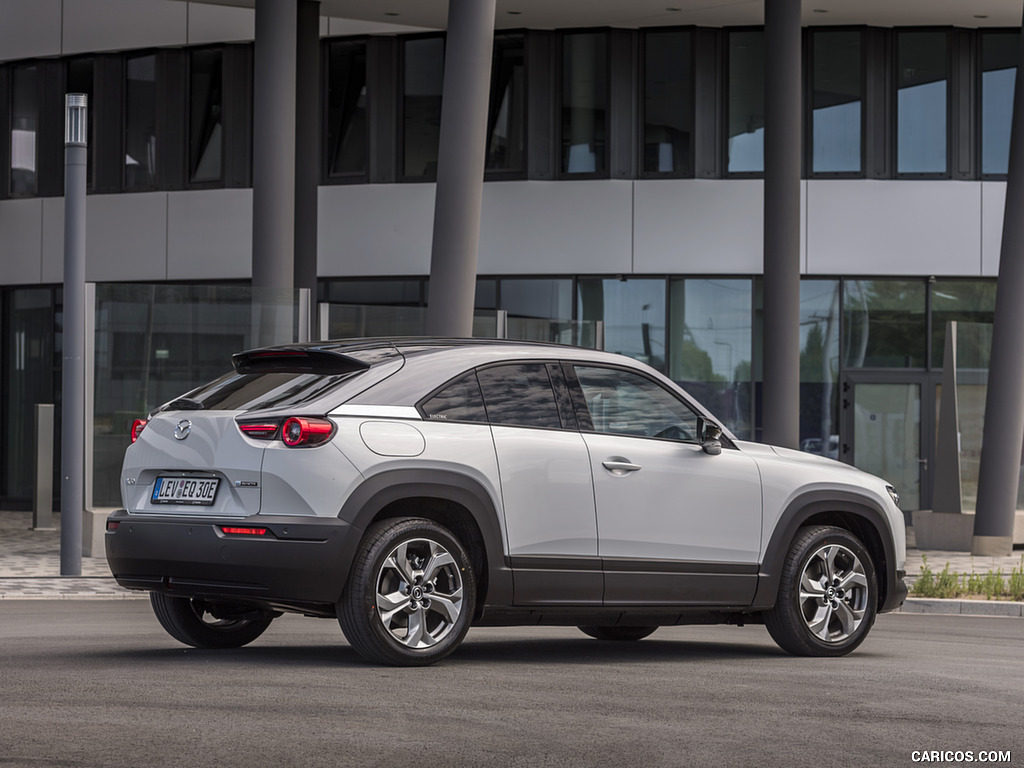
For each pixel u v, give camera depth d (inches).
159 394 745.0
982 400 884.6
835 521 390.3
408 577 308.3
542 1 949.2
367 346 327.9
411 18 983.0
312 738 223.3
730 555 355.9
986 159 1032.8
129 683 277.4
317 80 953.5
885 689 299.7
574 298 1019.3
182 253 1074.7
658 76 1019.3
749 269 1011.3
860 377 1023.6
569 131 1020.5
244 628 358.6
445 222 682.8
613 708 261.6
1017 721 261.1
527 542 325.7
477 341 339.3
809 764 216.1
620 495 339.6
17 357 1145.4
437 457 313.6
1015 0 952.3
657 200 1013.8
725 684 301.0
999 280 831.7
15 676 287.6
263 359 334.0
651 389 358.0
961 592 604.4
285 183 776.3
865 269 1018.1
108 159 1099.3
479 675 301.6
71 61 1115.9
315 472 298.5
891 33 1027.9
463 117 679.1
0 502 1144.8
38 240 1124.5
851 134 1023.0
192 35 1073.5
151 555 307.3
